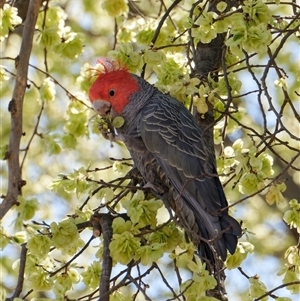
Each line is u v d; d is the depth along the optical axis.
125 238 8.52
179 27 11.84
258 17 9.40
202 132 9.59
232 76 10.24
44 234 8.95
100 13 18.41
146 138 9.98
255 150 8.97
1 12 11.26
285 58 16.84
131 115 10.43
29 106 19.00
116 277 8.68
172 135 9.88
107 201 9.35
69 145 12.32
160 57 10.27
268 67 9.20
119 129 10.60
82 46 11.89
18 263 9.50
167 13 10.64
